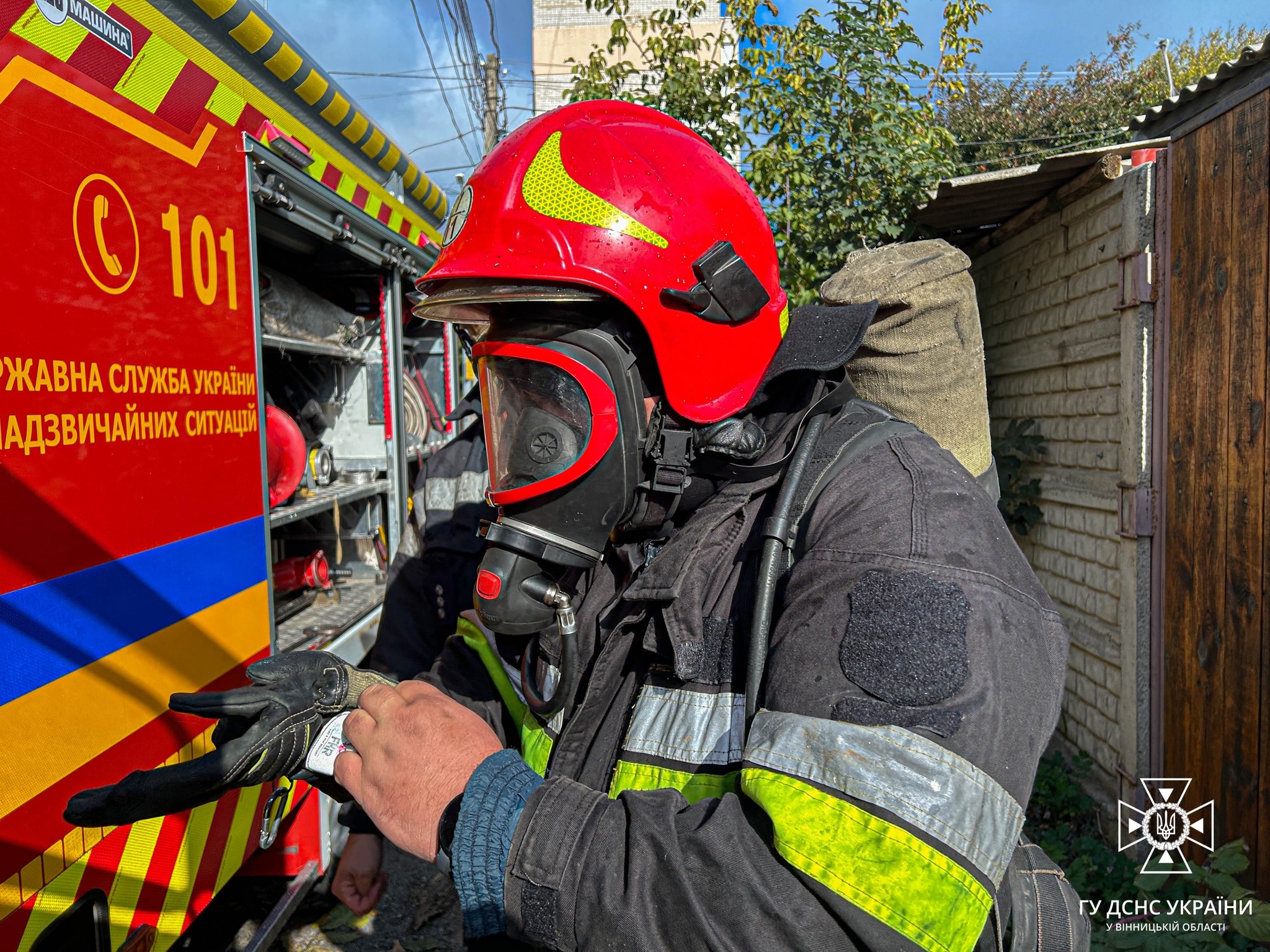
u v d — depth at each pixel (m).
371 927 2.71
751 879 0.67
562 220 0.96
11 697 1.20
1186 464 3.12
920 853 0.65
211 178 1.84
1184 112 4.16
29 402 1.26
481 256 0.99
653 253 0.96
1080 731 4.05
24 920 1.21
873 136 5.19
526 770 0.81
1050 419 4.51
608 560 1.13
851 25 5.30
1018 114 16.20
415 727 0.85
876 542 0.78
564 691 1.00
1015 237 5.04
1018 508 4.75
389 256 3.16
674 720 0.93
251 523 1.96
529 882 0.72
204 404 1.77
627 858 0.72
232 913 2.58
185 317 1.71
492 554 1.01
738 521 0.97
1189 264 3.10
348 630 2.86
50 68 1.33
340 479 3.41
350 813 1.64
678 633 0.92
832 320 1.01
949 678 0.70
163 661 1.58
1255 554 2.70
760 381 1.02
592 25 15.17
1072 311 4.18
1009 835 0.69
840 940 0.66
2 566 1.19
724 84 5.62
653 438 1.00
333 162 2.61
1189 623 3.10
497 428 1.05
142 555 1.53
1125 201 3.47
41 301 1.29
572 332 0.98
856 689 0.72
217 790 0.88
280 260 3.17
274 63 2.10
